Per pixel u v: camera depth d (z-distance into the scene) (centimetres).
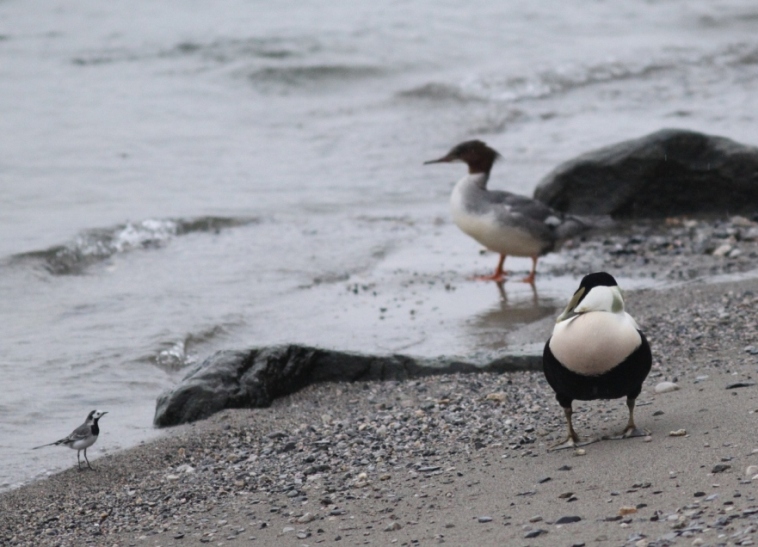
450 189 2320
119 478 944
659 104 3075
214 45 3528
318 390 1152
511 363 1161
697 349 1120
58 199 2112
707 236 1797
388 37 3694
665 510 653
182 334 1383
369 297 1565
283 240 1908
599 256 1745
